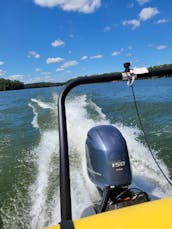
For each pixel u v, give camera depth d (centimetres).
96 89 2098
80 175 368
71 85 126
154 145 511
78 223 77
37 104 1433
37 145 590
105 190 181
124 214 78
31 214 300
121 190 189
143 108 971
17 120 988
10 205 326
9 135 729
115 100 1250
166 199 87
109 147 187
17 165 464
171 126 666
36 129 771
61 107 123
